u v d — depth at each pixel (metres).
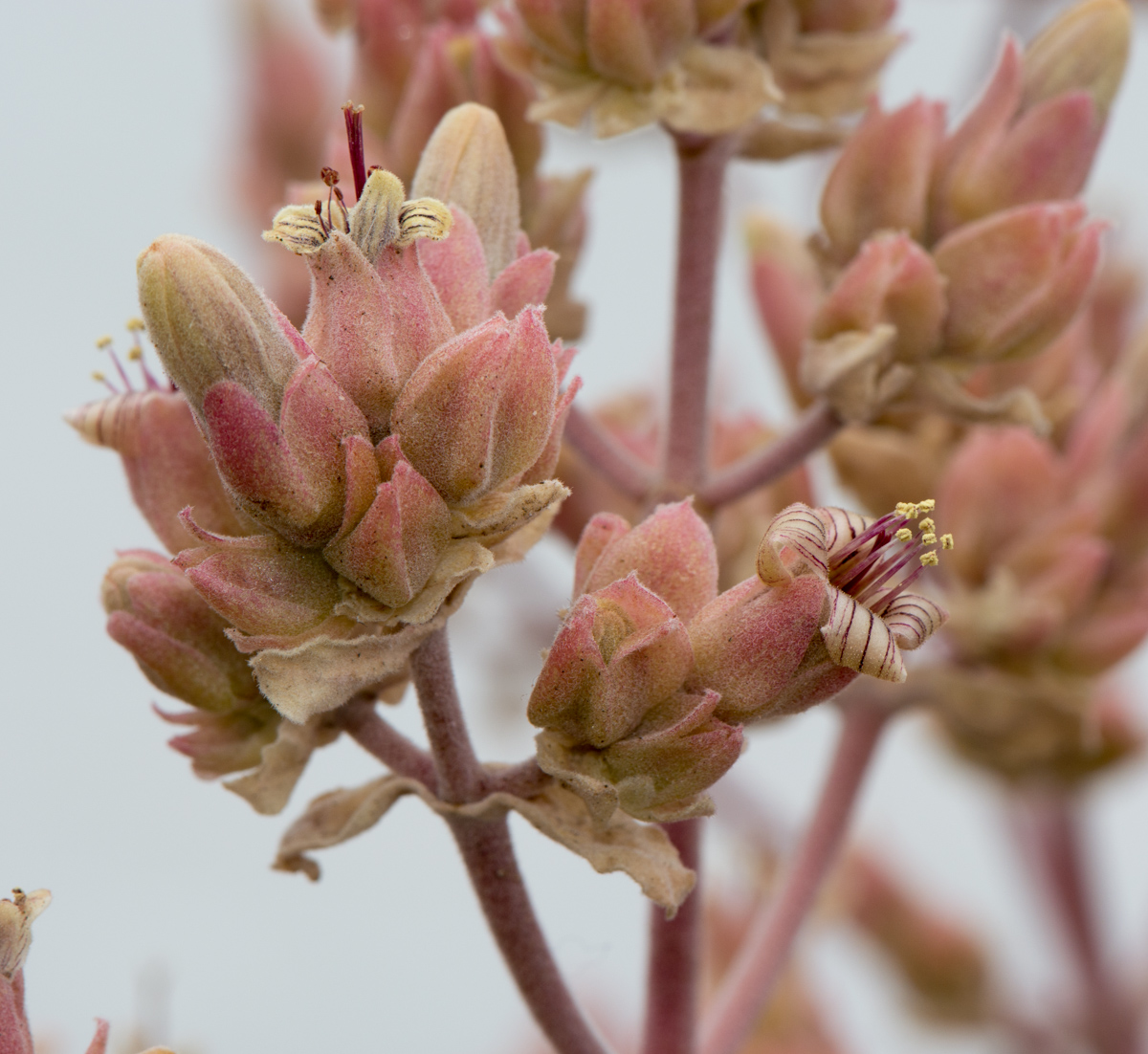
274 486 0.28
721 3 0.32
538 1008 0.31
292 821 0.31
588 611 0.29
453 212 0.30
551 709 0.29
